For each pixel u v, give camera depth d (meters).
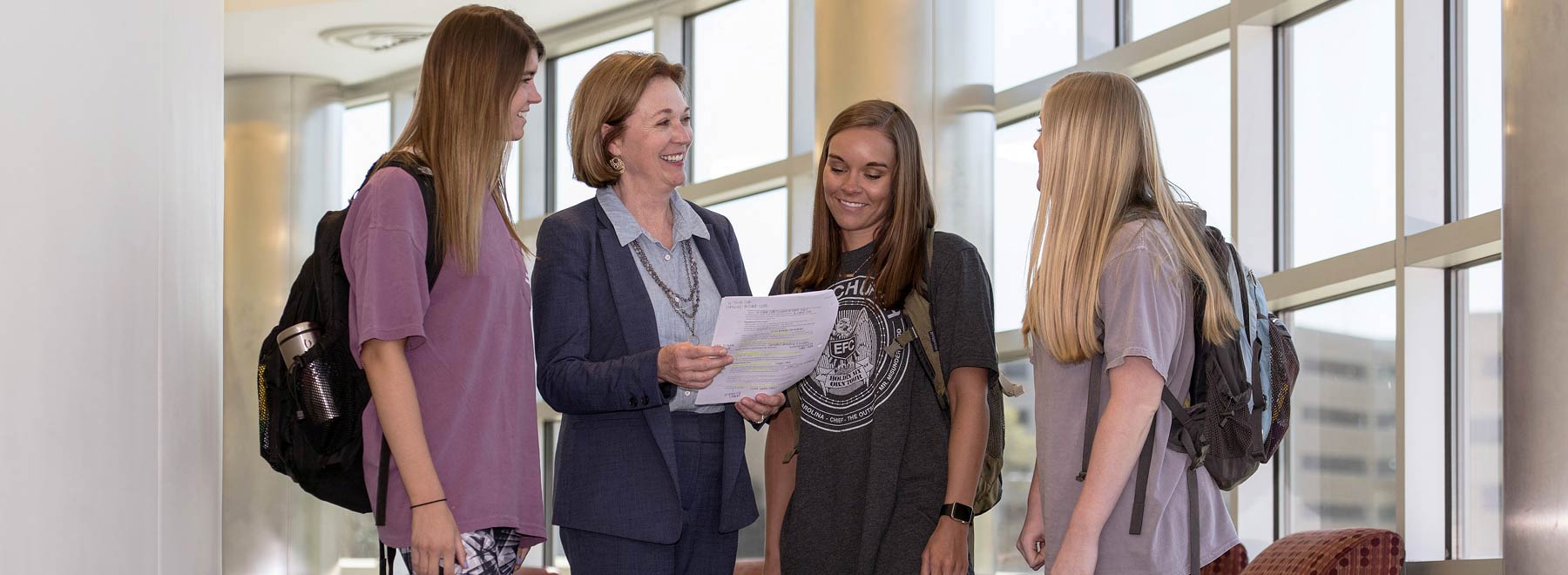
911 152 3.12
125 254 2.20
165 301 2.37
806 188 8.02
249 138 11.20
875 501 3.00
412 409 2.38
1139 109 2.72
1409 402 5.11
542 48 2.67
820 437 3.09
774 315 2.84
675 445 2.99
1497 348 5.00
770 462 3.28
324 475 2.53
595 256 3.03
